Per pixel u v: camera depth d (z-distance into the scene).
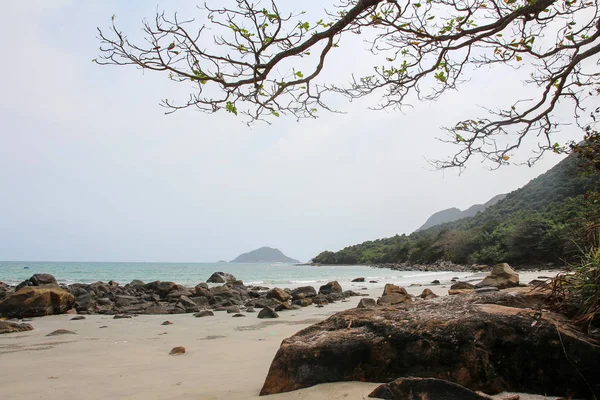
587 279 3.47
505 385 3.07
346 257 128.00
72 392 3.88
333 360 3.40
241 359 5.36
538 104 5.11
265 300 15.19
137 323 10.20
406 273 53.41
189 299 15.03
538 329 3.20
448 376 3.11
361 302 10.45
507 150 5.28
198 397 3.52
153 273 55.28
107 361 5.40
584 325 3.29
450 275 42.41
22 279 39.62
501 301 3.91
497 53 4.94
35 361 5.46
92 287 18.62
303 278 42.34
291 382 3.38
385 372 3.28
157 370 4.77
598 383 2.90
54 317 11.92
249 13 3.47
